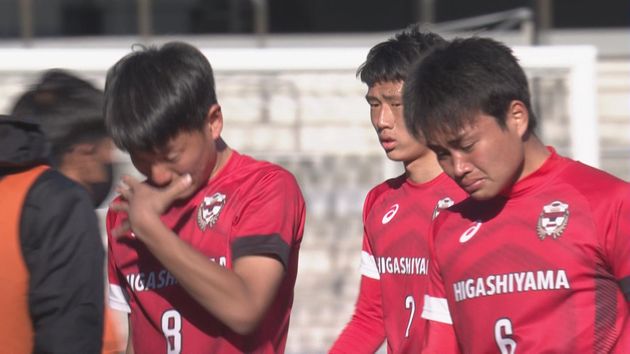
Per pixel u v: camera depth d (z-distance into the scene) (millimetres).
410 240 11359
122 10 29688
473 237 9289
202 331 9750
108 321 10836
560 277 8758
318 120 22531
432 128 8555
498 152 8570
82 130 10953
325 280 22469
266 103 22500
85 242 9062
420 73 8766
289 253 9562
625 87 28047
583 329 8688
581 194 8812
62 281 8906
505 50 8797
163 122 8977
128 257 10117
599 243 8648
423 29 12172
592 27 29859
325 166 22578
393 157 11430
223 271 8930
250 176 9812
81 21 29719
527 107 8727
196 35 29672
